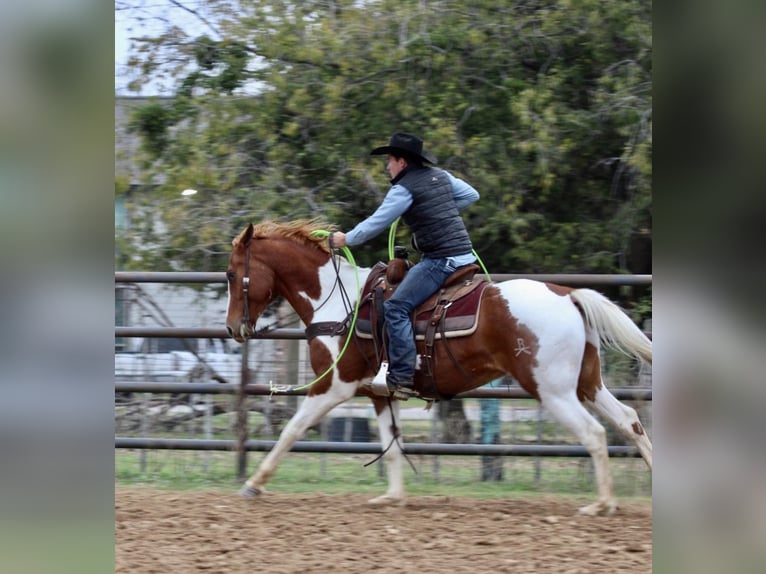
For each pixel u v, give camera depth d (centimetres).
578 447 1273
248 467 1352
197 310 1341
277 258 1087
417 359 1013
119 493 1159
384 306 1008
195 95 1789
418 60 1730
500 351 992
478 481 1334
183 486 1241
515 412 1316
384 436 1095
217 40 1783
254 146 1770
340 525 968
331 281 1078
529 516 1030
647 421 1270
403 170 1030
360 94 1733
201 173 1670
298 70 1759
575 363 980
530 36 1753
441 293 1020
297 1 1770
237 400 1295
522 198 1712
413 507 1081
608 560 827
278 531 938
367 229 1002
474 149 1673
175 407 1345
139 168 1766
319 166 1727
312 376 1305
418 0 1741
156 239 1745
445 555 848
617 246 1720
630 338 978
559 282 1241
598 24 1742
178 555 843
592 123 1703
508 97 1716
